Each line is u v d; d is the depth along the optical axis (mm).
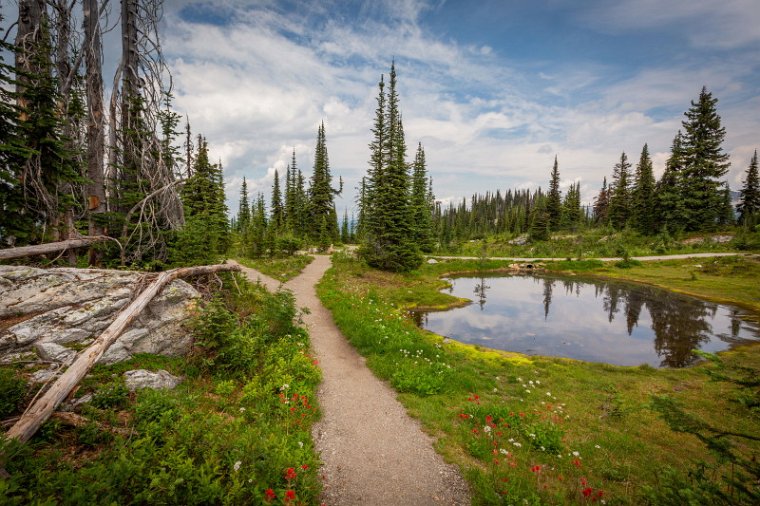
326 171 53469
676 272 37844
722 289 30141
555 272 45906
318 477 5660
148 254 11664
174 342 8312
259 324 11445
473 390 10297
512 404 9547
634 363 15758
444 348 14477
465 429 7594
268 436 6016
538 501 5199
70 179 9273
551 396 10656
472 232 103062
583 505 5355
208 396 7059
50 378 5492
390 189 31703
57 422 4781
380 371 10656
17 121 8352
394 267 32406
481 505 5297
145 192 11391
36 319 6520
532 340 18734
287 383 8125
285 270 28828
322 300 19422
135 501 3605
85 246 10148
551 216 73375
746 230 44594
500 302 28062
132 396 5957
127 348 7379
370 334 13445
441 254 61031
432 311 24156
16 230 8734
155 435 4848
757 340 18641
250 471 4609
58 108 9141
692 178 52094
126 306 7410
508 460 6488
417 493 5547
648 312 24891
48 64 8977
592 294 31375
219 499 4098
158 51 11258
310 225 53594
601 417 9453
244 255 38844
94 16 10219
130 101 11312
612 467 6734
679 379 13125
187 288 9250
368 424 7645
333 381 9805
